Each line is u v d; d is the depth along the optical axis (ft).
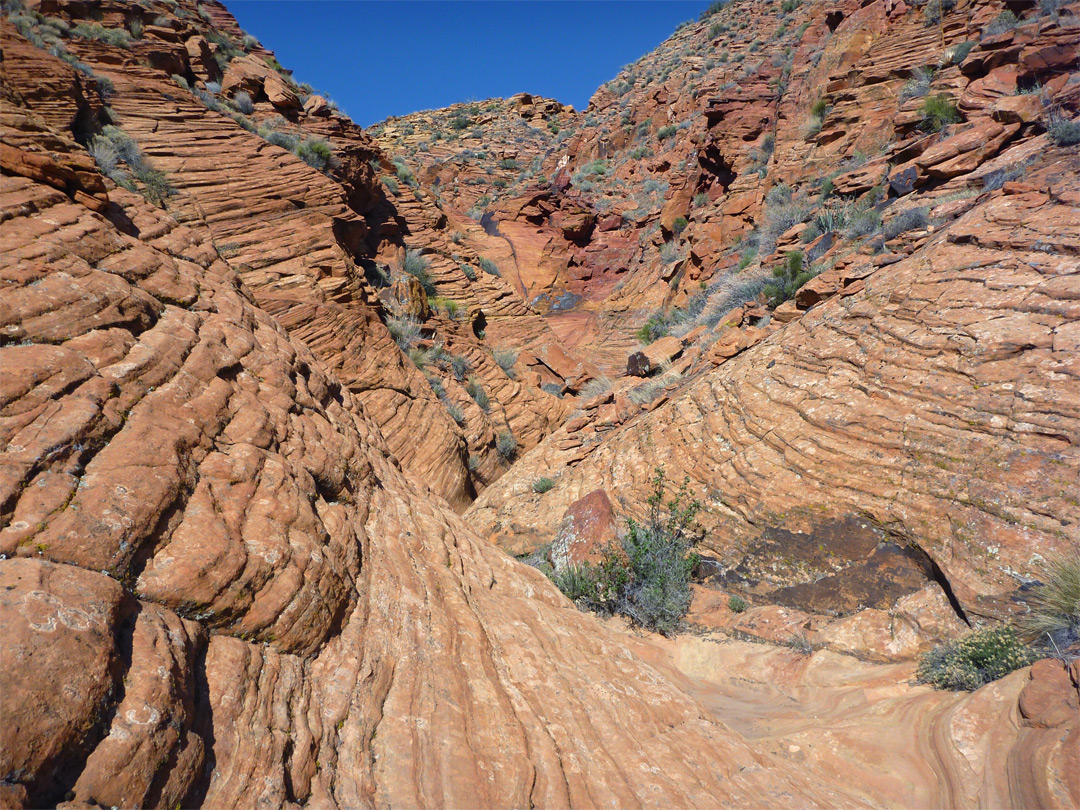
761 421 30.25
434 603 15.89
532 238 155.53
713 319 61.31
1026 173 33.60
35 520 9.12
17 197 17.47
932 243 31.94
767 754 15.08
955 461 21.70
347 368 48.55
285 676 10.83
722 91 116.06
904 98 63.72
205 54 69.56
